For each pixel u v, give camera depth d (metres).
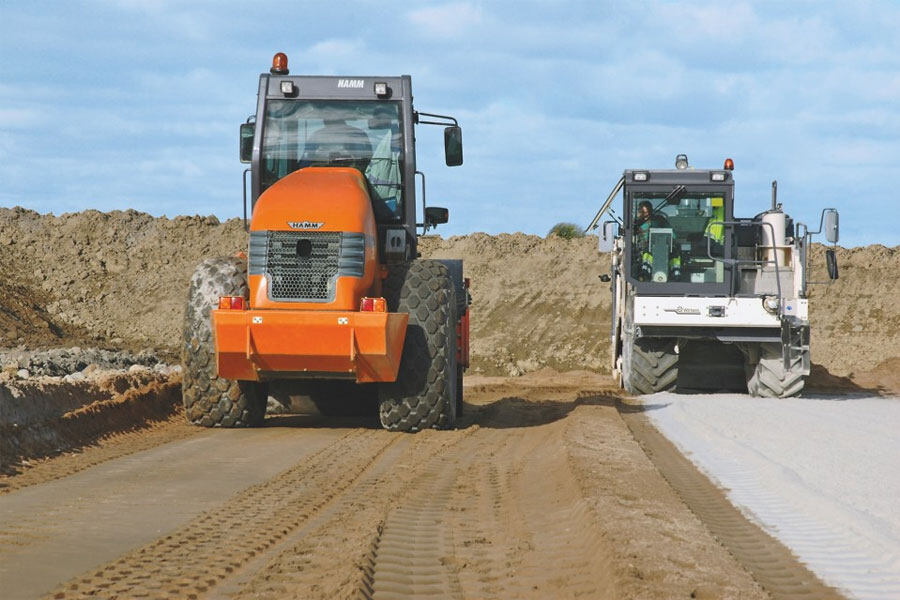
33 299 46.50
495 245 50.22
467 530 7.91
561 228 53.94
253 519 8.02
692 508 9.05
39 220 53.28
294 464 11.07
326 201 12.99
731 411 18.30
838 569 7.09
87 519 7.93
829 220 22.22
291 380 14.98
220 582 6.15
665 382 22.31
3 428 11.42
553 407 19.09
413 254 14.74
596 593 6.06
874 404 21.09
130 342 42.97
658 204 22.88
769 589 6.49
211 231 52.78
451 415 13.94
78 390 15.05
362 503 8.87
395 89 14.84
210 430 14.09
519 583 6.38
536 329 42.66
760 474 11.05
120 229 52.47
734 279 22.66
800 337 21.66
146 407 15.32
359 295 12.94
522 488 9.91
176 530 7.57
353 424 15.10
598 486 9.28
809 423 16.41
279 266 12.89
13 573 6.26
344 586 6.01
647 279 22.92
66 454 11.66
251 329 12.64
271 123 14.80
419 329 13.73
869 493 9.91
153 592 5.90
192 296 14.09
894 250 46.56
